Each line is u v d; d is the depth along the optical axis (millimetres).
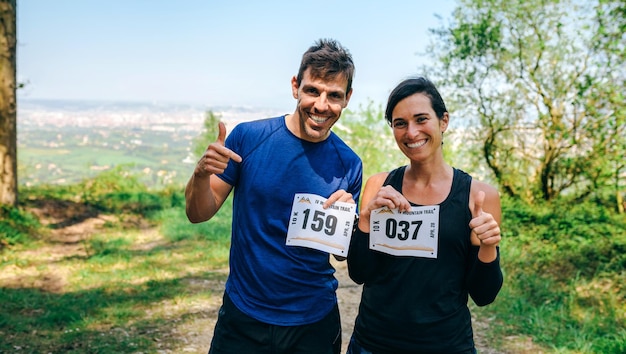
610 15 10484
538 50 12375
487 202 2254
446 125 2359
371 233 2332
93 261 8391
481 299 2270
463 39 13109
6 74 10938
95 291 6695
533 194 13352
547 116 12516
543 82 12453
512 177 14016
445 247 2229
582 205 11875
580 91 10500
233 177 2652
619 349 4652
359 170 2738
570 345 4902
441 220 2238
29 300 6172
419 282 2223
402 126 2299
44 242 9961
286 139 2604
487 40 12867
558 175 13195
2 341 4812
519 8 12297
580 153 11922
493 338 5191
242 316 2553
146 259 8758
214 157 2363
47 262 8312
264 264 2531
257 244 2559
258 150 2598
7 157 11039
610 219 9891
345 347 5156
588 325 5320
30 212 11836
